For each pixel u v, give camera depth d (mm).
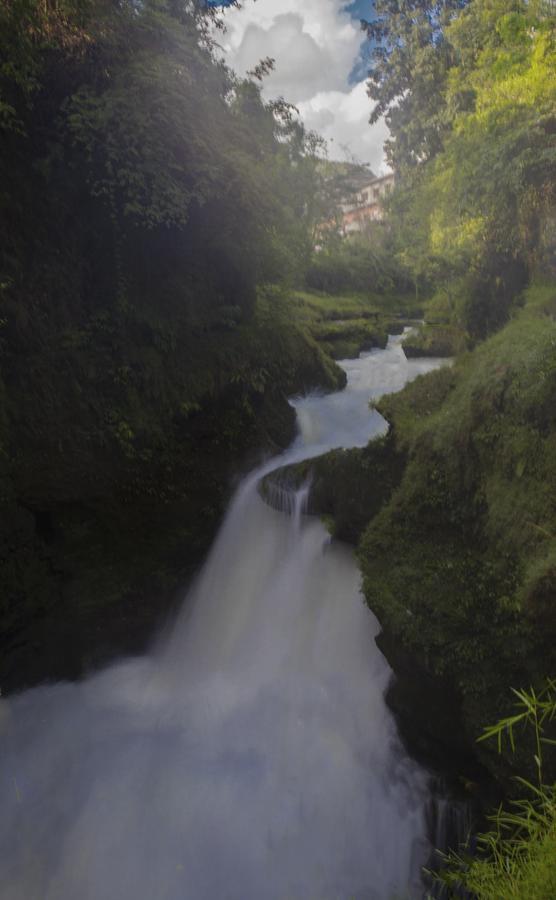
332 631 5145
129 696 5605
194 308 7211
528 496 3588
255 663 5570
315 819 4148
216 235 7160
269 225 7605
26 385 5688
